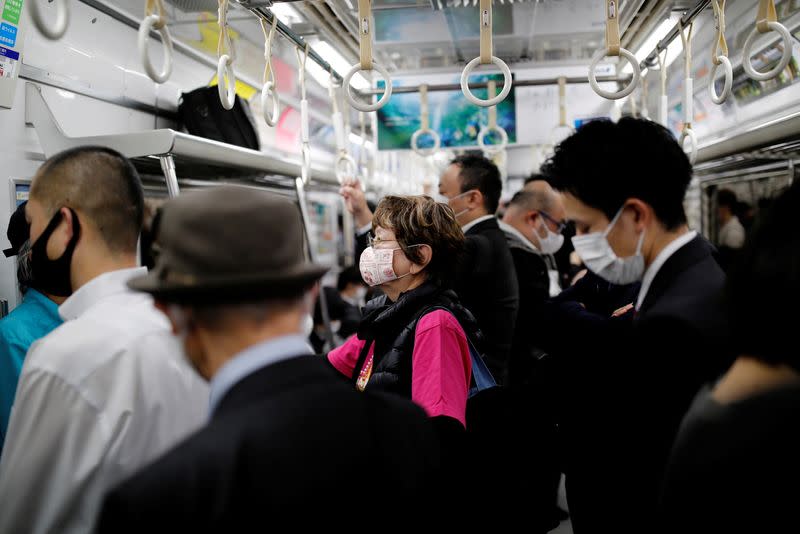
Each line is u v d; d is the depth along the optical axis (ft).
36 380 3.21
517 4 7.48
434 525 2.47
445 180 7.83
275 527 1.97
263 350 2.31
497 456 4.38
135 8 8.32
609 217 3.58
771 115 9.74
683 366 3.02
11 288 6.53
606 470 3.82
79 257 3.86
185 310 2.34
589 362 4.21
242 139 8.77
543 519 4.49
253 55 11.17
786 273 2.27
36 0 3.19
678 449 2.47
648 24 7.38
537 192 8.51
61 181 3.81
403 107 10.74
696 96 12.03
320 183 12.21
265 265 2.24
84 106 7.48
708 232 13.30
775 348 2.29
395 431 2.47
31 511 3.18
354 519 2.16
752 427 2.23
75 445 3.18
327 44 7.65
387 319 4.79
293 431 2.12
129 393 3.28
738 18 9.04
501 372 6.88
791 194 2.39
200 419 3.65
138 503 1.86
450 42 9.08
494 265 6.89
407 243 4.91
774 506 2.13
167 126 9.37
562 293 5.69
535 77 10.59
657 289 3.53
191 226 2.22
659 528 2.53
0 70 5.94
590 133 3.58
